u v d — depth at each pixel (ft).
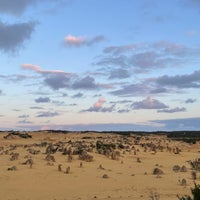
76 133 298.76
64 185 91.50
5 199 76.74
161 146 205.36
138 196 79.77
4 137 248.11
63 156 140.77
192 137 288.10
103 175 103.91
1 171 104.22
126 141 232.32
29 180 94.79
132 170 119.34
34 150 157.28
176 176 108.58
